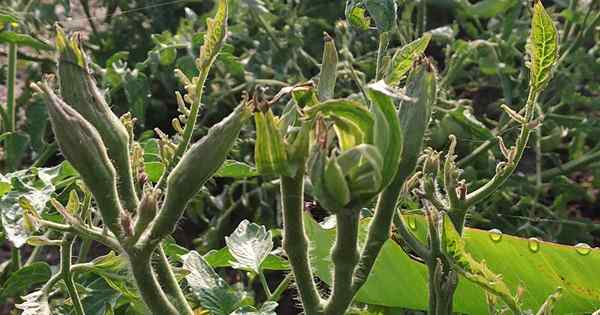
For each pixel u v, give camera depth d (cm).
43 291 43
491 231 48
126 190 37
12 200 42
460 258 40
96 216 55
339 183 32
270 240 48
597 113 107
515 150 42
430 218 41
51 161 100
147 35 109
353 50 105
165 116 105
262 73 100
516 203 93
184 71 84
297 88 33
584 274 48
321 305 35
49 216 55
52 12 101
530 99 41
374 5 42
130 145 44
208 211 95
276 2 103
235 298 42
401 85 50
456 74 96
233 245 47
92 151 34
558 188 92
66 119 34
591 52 95
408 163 35
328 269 50
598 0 95
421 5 99
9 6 99
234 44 106
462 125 88
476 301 50
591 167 92
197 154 34
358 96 70
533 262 48
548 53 40
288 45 100
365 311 51
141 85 86
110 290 49
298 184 33
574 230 85
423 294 51
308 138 32
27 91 103
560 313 50
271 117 32
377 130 32
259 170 33
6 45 109
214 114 103
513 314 41
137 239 34
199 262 42
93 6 113
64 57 36
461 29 123
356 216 33
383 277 50
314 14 112
